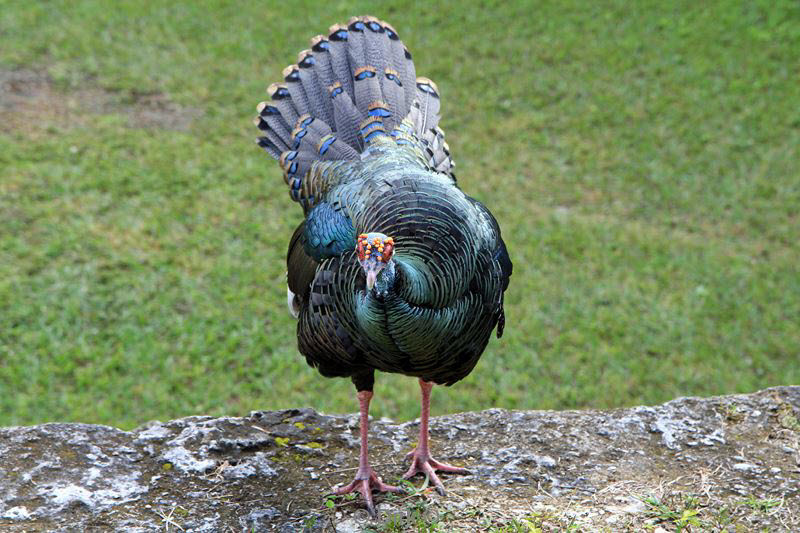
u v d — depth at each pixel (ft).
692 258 38.52
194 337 32.76
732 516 16.39
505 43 55.72
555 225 40.63
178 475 17.90
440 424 20.07
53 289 34.30
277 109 20.29
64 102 48.34
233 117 48.19
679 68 53.31
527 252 38.42
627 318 34.81
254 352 32.27
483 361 32.55
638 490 17.33
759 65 53.26
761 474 17.80
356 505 17.06
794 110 49.32
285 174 19.88
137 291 34.68
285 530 16.34
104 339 32.48
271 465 18.35
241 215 40.16
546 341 33.60
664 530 16.05
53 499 16.81
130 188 41.14
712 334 34.09
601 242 39.52
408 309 14.83
